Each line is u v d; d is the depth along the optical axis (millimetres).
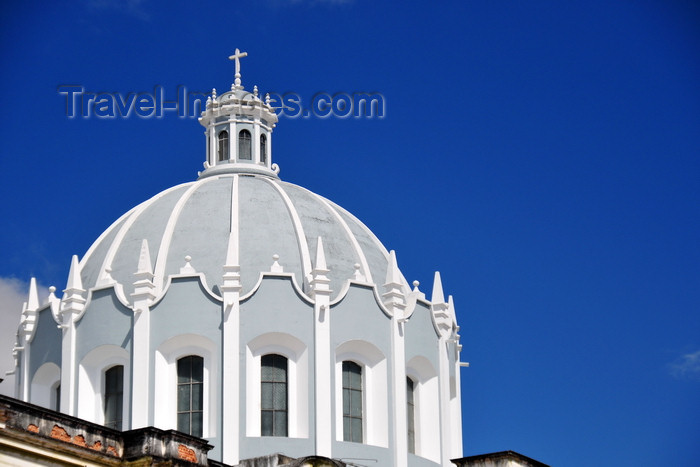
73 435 58750
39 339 78375
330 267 78250
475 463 66375
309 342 75062
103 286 76562
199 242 78250
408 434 77750
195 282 75500
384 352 76750
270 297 75375
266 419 74188
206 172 85188
